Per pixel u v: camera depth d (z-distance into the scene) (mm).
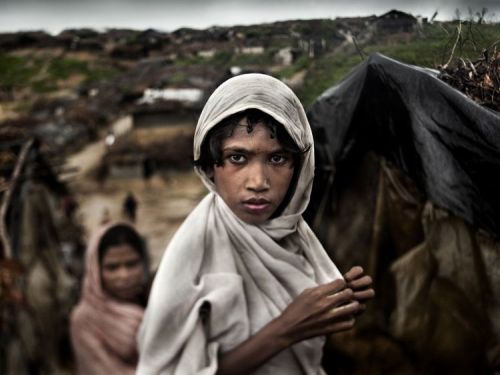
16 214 3967
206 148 679
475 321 1085
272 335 667
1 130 4668
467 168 924
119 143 12070
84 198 11141
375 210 1227
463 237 1068
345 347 1249
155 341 697
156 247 8719
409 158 1029
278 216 736
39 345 3672
